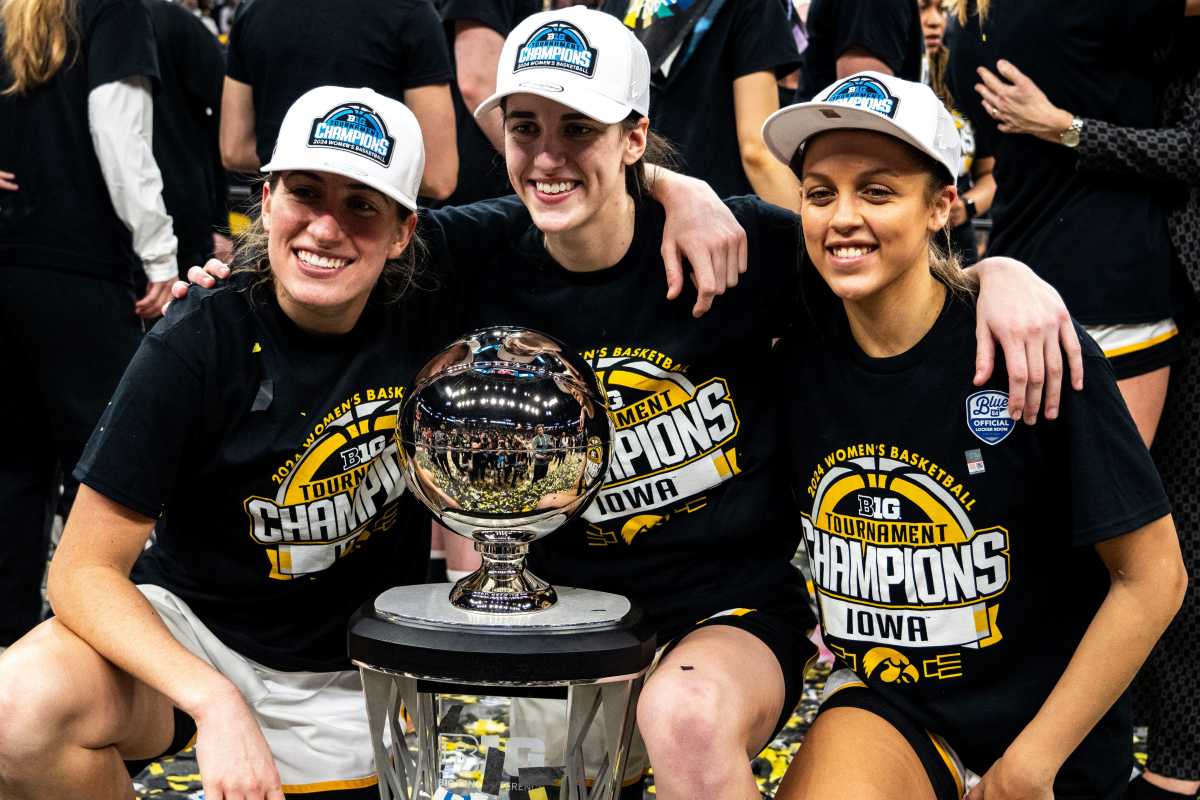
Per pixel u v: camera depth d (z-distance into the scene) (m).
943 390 1.79
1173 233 2.41
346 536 1.97
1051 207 2.53
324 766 2.06
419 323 1.99
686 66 2.84
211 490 1.94
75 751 1.77
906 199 1.72
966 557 1.80
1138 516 1.70
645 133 1.92
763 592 1.99
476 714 2.84
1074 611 1.85
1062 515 1.81
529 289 1.99
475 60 3.16
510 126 1.86
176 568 2.04
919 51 3.22
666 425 1.95
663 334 1.94
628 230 1.94
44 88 2.89
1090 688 1.73
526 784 1.77
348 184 1.80
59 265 2.91
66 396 2.96
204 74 3.49
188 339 1.86
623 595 1.95
